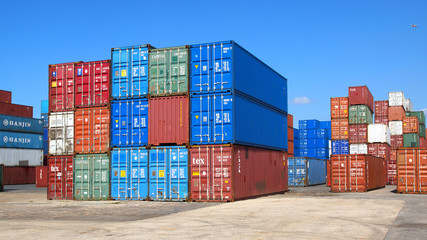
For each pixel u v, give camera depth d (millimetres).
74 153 27375
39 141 61344
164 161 25031
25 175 58688
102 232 13281
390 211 17609
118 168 26172
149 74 25781
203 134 24312
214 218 16609
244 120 25609
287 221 15266
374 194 29438
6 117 56281
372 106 56469
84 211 20312
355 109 50438
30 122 60062
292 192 34281
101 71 27078
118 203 24078
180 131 24797
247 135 25984
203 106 24438
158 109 25422
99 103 26938
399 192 30750
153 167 25281
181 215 17969
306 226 14016
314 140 66812
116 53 26719
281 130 34000
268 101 30734
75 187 27188
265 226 14188
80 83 27578
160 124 25297
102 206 22625
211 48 24547
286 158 35062
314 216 16438
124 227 14328
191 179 24375
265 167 29562
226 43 24219
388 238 11672
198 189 24188
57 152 27875
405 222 14609
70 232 13359
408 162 30625
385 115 57500
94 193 26641
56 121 28031
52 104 28203
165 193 24844
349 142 50062
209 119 24250
